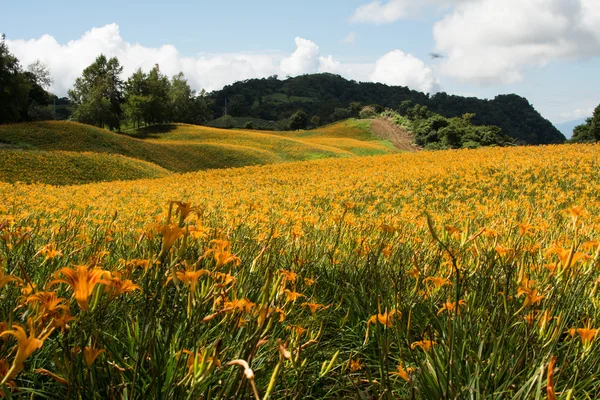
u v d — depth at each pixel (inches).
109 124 2773.1
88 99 2748.5
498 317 85.4
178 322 79.7
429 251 127.6
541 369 62.7
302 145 2431.1
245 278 94.0
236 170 1184.8
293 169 1126.4
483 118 7185.0
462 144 2965.1
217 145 2032.5
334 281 124.0
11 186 623.5
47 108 3107.8
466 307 85.8
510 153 928.3
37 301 52.4
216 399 63.4
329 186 579.2
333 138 3230.8
